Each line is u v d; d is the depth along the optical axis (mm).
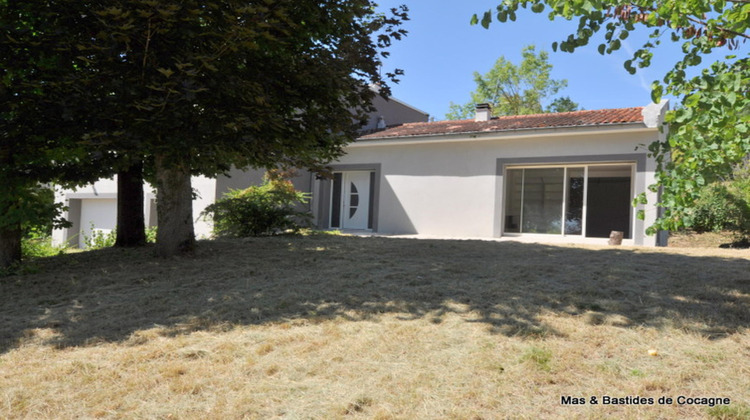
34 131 6477
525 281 5730
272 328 4406
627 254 7945
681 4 2783
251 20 5867
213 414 2904
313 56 7281
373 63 7492
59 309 5395
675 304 4613
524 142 13133
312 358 3697
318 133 7637
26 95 6078
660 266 6566
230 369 3551
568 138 12500
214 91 6207
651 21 2938
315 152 8422
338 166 16281
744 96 2629
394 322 4414
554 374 3230
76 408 3053
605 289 5234
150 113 5918
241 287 5926
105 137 5707
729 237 12336
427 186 14586
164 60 6027
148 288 6090
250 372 3490
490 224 13555
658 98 2986
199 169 8234
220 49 6059
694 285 5316
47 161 7293
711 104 2609
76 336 4449
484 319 4363
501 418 2730
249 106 6348
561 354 3533
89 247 14180
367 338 4031
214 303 5277
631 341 3750
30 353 4070
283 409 2938
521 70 33594
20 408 3059
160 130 6074
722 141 2740
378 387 3170
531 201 13328
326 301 5188
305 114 7570
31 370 3691
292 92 6988
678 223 3053
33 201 7344
